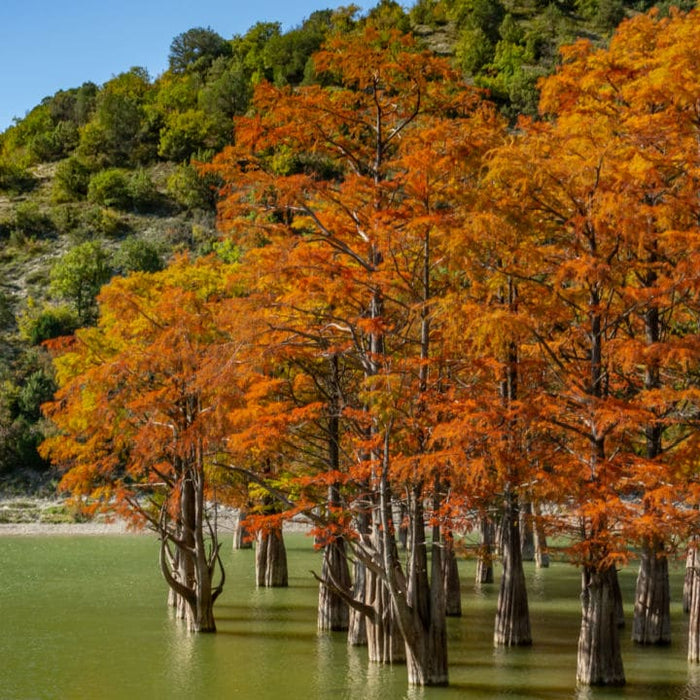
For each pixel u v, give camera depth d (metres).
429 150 23.36
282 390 29.48
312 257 25.03
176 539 31.86
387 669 25.83
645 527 21.38
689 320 28.97
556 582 45.88
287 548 60.25
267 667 26.66
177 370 31.19
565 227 24.80
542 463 23.95
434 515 23.31
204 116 132.12
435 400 23.30
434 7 157.62
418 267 26.42
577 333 25.66
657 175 24.12
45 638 31.16
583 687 23.52
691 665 25.88
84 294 98.12
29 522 70.94
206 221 113.50
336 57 25.75
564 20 146.75
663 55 26.00
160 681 25.34
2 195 126.12
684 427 29.33
